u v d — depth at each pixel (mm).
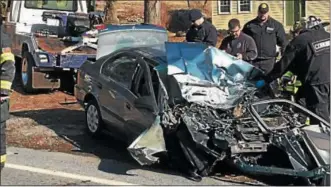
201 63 8164
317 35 8281
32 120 11188
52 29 14859
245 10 32031
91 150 8953
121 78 8945
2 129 6449
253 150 6980
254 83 8375
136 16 33594
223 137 6980
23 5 15156
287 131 7129
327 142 6941
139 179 7230
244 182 7184
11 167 7797
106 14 23688
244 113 7484
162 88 7625
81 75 10117
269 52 10055
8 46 6391
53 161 8188
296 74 8484
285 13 31047
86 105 9898
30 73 13828
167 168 7832
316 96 8367
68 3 15812
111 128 9156
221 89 8031
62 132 10203
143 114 7906
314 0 30172
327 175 6633
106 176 7371
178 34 28625
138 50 9055
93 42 13859
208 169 7289
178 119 7398
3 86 6320
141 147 7172
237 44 9797
